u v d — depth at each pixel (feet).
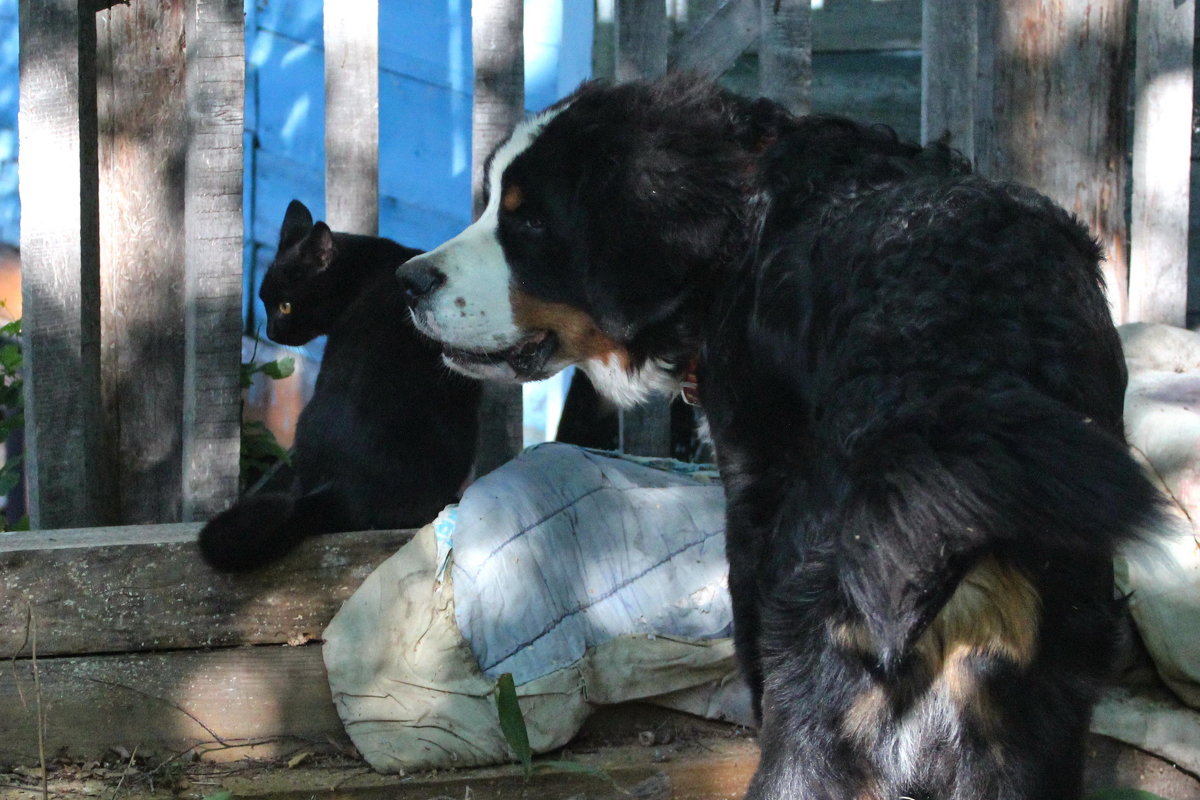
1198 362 18.90
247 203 28.25
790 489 11.28
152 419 21.40
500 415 20.74
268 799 15.30
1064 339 10.13
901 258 10.54
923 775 10.87
